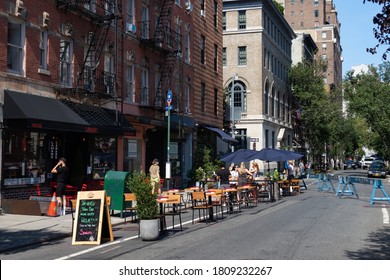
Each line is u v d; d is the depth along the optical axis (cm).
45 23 1814
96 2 2155
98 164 2162
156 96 2716
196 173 2967
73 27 1992
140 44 2570
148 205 1170
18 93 1650
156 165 2194
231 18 5022
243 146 4922
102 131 1942
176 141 3108
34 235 1214
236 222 1495
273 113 5509
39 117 1619
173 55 2902
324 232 1235
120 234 1284
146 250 1016
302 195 2714
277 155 2475
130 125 2273
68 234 1248
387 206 1980
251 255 923
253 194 2209
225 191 1755
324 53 12850
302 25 13138
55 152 1936
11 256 970
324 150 7275
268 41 5269
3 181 1602
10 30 1677
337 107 6203
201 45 3584
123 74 2378
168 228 1380
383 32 911
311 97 6103
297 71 6122
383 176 5188
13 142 1667
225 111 4859
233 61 4994
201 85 3550
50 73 1848
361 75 5088
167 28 2858
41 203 1600
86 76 2047
